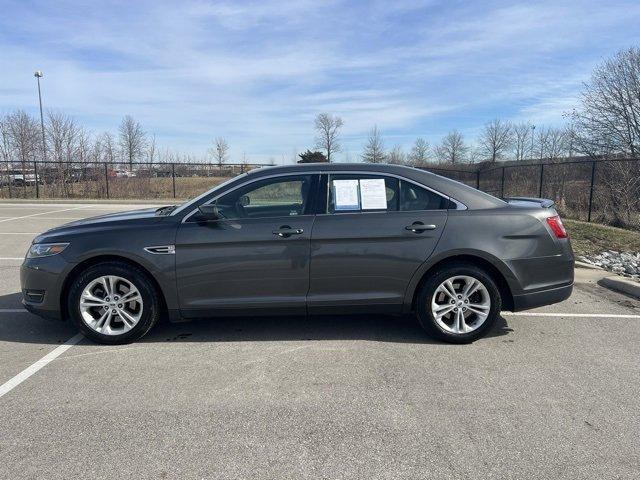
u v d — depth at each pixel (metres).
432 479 2.61
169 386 3.70
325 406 3.39
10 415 3.28
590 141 18.69
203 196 4.61
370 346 4.52
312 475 2.64
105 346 4.52
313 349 4.45
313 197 4.55
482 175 26.72
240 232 4.42
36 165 25.98
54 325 5.12
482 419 3.22
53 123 32.12
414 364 4.11
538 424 3.15
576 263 8.28
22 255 9.26
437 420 3.21
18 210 19.09
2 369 4.02
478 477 2.62
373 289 4.52
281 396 3.54
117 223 4.60
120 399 3.50
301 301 4.50
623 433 3.04
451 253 4.46
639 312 5.62
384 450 2.87
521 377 3.86
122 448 2.89
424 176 4.63
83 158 31.91
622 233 10.77
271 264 4.44
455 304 4.54
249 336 4.79
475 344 4.58
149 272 4.44
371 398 3.51
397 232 4.44
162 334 4.85
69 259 4.44
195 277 4.44
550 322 5.24
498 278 4.60
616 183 13.50
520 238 4.50
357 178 4.60
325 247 4.44
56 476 2.63
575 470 2.68
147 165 27.25
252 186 4.60
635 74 17.45
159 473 2.66
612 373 3.94
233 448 2.89
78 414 3.29
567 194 16.23
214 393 3.59
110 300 4.50
